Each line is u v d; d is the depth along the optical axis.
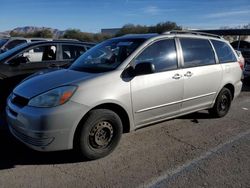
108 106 4.40
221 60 6.36
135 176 3.90
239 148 4.92
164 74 5.02
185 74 5.38
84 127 4.08
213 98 6.22
